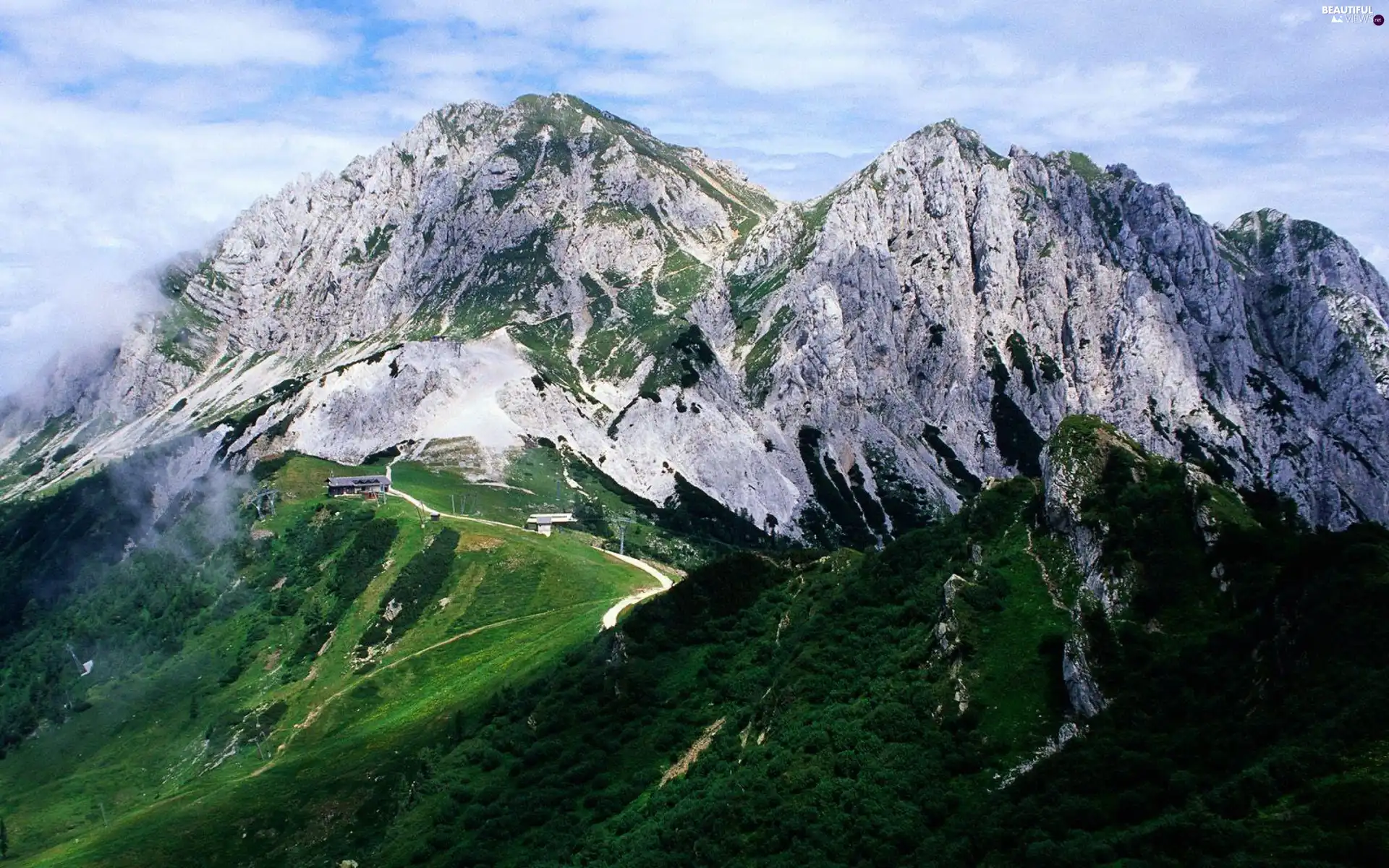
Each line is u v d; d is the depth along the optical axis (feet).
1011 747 254.06
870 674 307.78
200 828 400.88
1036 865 205.87
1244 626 245.04
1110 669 254.47
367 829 373.61
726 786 292.20
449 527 645.51
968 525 339.57
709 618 408.87
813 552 429.38
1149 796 216.74
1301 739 206.39
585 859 295.69
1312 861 173.47
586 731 368.89
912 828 241.55
